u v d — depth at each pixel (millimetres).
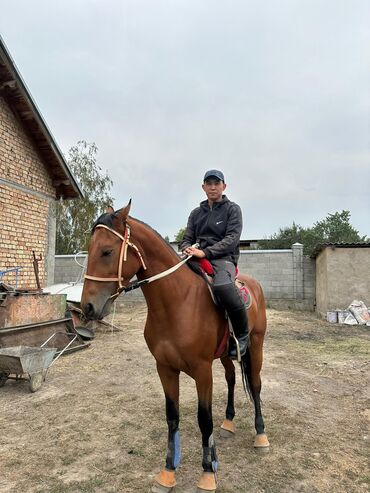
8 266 8852
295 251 15922
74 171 22750
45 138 9555
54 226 10578
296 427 4176
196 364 2842
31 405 4855
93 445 3764
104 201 23141
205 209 3494
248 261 16297
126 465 3393
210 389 2912
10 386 5598
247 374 3795
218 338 3092
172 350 2826
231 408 3973
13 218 9023
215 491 2977
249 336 3627
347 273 12625
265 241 33719
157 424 4250
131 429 4125
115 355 7496
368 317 11695
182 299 2863
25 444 3797
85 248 22234
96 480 3152
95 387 5547
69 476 3221
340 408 4773
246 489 3023
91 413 4562
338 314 12039
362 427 4215
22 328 6359
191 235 3574
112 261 2637
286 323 11781
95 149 23562
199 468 3318
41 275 9922
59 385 5641
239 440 3834
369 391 5406
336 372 6332
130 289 2805
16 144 9133
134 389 5465
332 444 3793
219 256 3256
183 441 3814
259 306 3855
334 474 3256
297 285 15844
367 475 3254
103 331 10086
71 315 8234
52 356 5648
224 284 2969
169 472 3008
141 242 2836
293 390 5406
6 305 6184
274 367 6625
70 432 4059
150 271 2852
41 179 10039
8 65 8180
